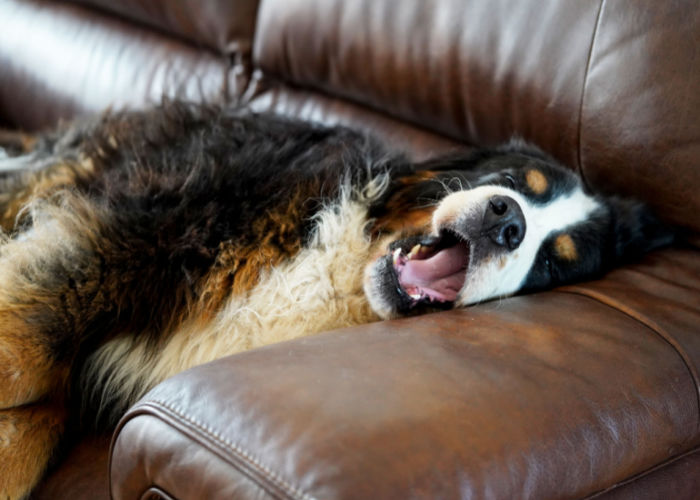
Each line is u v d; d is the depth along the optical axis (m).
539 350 1.30
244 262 1.77
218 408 1.08
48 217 1.86
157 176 1.81
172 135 2.09
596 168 1.96
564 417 1.16
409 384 1.13
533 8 2.02
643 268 1.76
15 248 1.74
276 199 1.82
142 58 2.96
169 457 1.08
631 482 1.30
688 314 1.53
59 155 2.28
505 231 1.72
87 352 1.69
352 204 1.91
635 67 1.82
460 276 1.84
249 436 1.03
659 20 1.78
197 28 2.81
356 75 2.42
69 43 3.12
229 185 1.79
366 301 1.87
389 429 1.03
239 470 1.01
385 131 2.47
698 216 1.79
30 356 1.56
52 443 1.58
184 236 1.70
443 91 2.23
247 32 2.75
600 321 1.45
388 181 2.00
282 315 1.79
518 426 1.11
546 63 1.99
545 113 2.01
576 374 1.25
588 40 1.90
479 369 1.20
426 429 1.05
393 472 0.98
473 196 1.76
